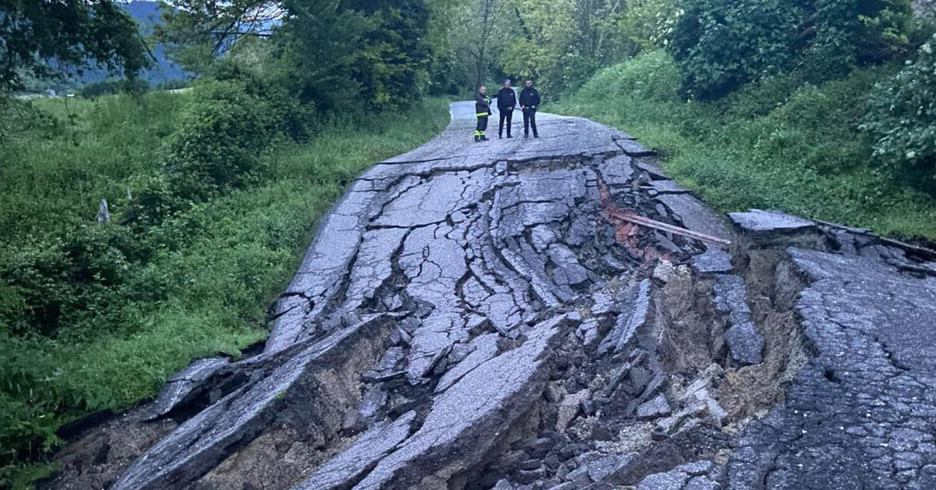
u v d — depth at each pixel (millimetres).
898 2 15555
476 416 5848
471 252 11242
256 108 16578
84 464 7250
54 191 13391
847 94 14984
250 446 6633
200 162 14250
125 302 9945
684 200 12594
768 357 6988
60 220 11914
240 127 15688
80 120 17625
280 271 11219
